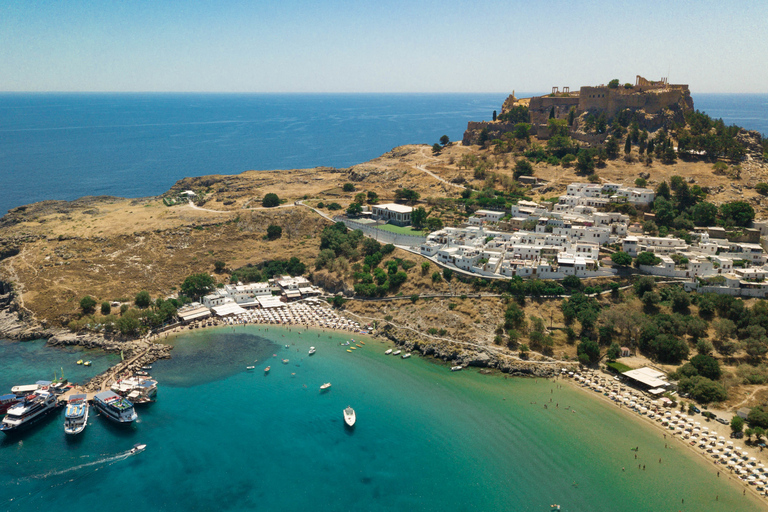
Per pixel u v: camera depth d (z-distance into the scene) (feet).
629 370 597.11
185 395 588.91
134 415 538.88
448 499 441.68
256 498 444.14
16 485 458.50
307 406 568.41
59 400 570.46
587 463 476.95
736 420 496.23
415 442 510.17
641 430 517.55
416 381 613.93
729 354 610.24
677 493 439.63
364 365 651.25
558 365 624.59
